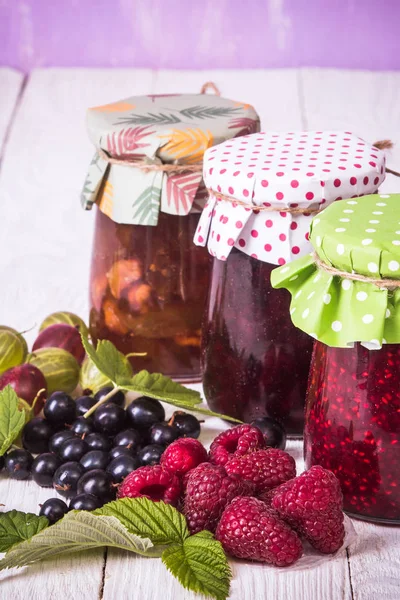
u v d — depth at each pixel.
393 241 0.47
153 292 0.59
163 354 0.60
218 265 0.55
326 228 0.48
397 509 0.49
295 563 0.48
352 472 0.49
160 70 1.09
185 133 0.57
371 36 1.07
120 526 0.47
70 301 0.69
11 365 0.58
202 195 0.58
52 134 0.96
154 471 0.49
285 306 0.53
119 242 0.59
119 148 0.58
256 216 0.53
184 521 0.48
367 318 0.47
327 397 0.49
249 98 0.98
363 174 0.52
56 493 0.53
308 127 0.90
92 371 0.58
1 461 0.54
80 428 0.54
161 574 0.48
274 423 0.54
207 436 0.56
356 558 0.48
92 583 0.48
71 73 1.08
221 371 0.55
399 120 0.92
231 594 0.47
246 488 0.49
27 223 0.81
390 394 0.48
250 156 0.54
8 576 0.48
